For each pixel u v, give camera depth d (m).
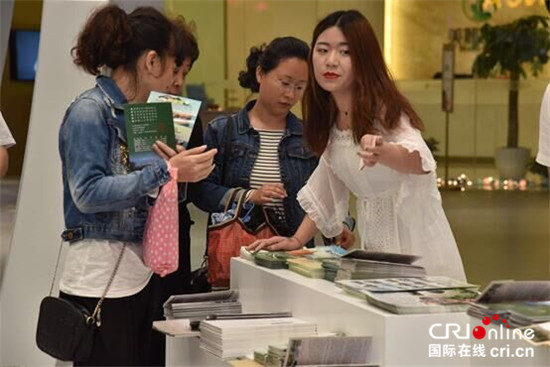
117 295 4.19
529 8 17.47
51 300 4.19
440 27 17.36
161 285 4.93
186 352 4.54
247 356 3.66
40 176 6.20
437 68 17.52
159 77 4.20
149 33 4.14
